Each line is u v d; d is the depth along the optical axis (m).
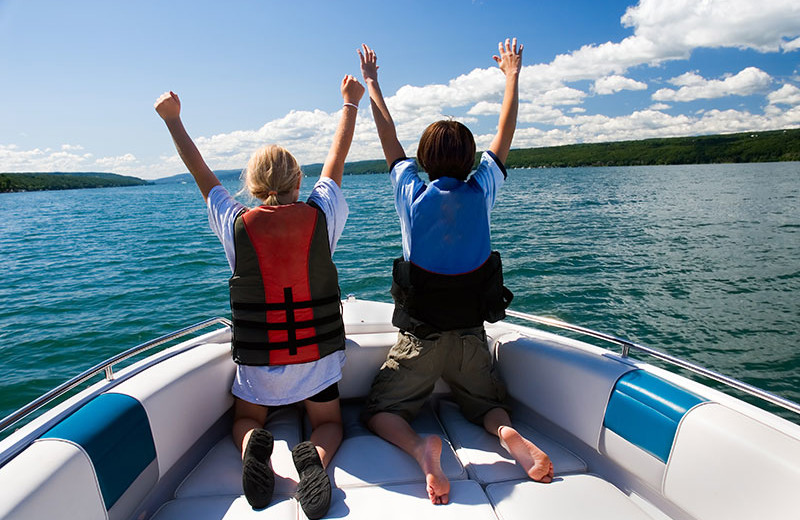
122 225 25.09
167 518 1.52
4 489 1.16
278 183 1.80
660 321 7.44
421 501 1.59
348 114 2.10
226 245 1.78
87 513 1.31
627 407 1.68
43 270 12.62
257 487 1.53
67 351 6.82
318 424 1.96
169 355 2.02
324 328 1.83
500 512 1.54
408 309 1.92
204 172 1.91
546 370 2.03
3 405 5.40
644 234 15.64
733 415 1.47
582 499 1.60
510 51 2.24
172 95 1.91
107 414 1.50
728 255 12.13
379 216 22.23
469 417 2.11
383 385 2.04
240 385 1.90
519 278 9.99
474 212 1.88
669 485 1.53
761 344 6.54
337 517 1.50
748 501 1.32
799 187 37.03
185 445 1.81
